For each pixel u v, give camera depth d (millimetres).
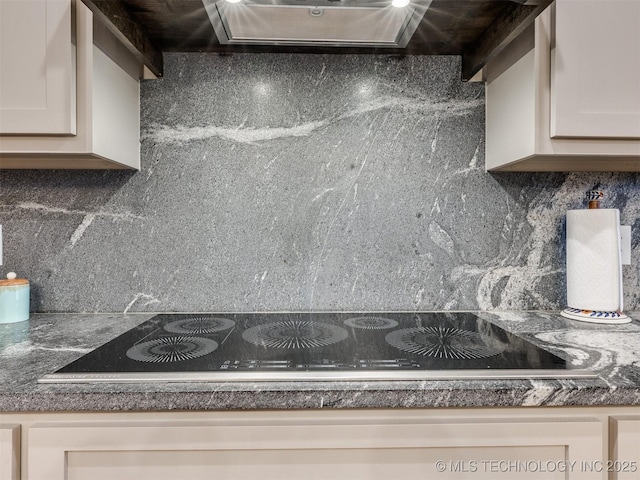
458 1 905
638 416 664
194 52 1180
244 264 1197
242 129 1192
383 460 651
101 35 948
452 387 648
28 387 641
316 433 640
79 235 1179
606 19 894
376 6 886
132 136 1127
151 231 1188
